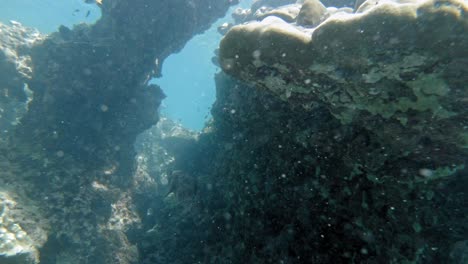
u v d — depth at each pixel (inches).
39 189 319.0
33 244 245.0
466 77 100.6
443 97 108.2
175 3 401.4
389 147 135.1
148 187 442.6
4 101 394.6
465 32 93.0
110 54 392.5
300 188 185.2
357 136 145.1
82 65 378.6
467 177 137.3
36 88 387.9
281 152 202.1
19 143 355.6
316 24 162.2
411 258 138.0
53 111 374.3
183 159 507.2
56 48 376.8
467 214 139.4
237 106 281.6
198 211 327.3
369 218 150.0
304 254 181.5
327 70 120.1
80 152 374.9
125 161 421.4
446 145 123.4
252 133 246.7
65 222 310.7
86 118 386.0
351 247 157.5
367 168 145.8
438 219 140.7
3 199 267.1
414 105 115.0
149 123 455.2
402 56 103.7
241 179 247.4
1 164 317.7
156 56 439.2
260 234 215.6
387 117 124.4
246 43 128.0
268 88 146.3
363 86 118.9
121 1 391.5
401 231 141.3
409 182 139.7
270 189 210.4
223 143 340.2
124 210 375.2
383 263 143.6
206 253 276.8
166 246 320.2
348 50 109.3
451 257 136.6
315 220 175.5
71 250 304.3
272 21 130.3
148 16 397.7
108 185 371.2
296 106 175.3
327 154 164.1
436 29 95.2
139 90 438.0
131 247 334.6
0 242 219.3
